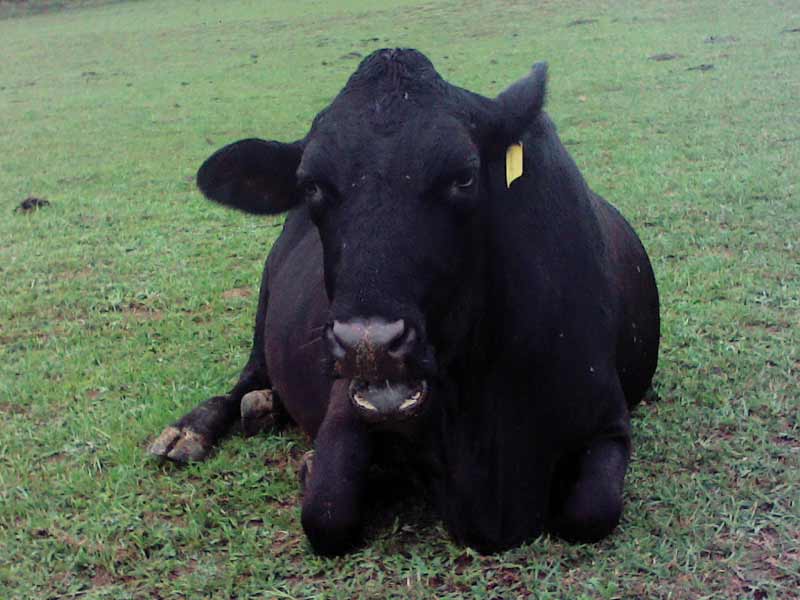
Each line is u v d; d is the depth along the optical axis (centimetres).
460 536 248
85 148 806
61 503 275
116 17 2091
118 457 291
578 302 252
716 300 348
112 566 251
